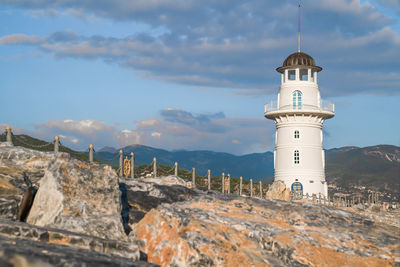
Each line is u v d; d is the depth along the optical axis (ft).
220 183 164.25
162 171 149.07
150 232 50.06
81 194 51.55
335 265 47.34
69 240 40.88
